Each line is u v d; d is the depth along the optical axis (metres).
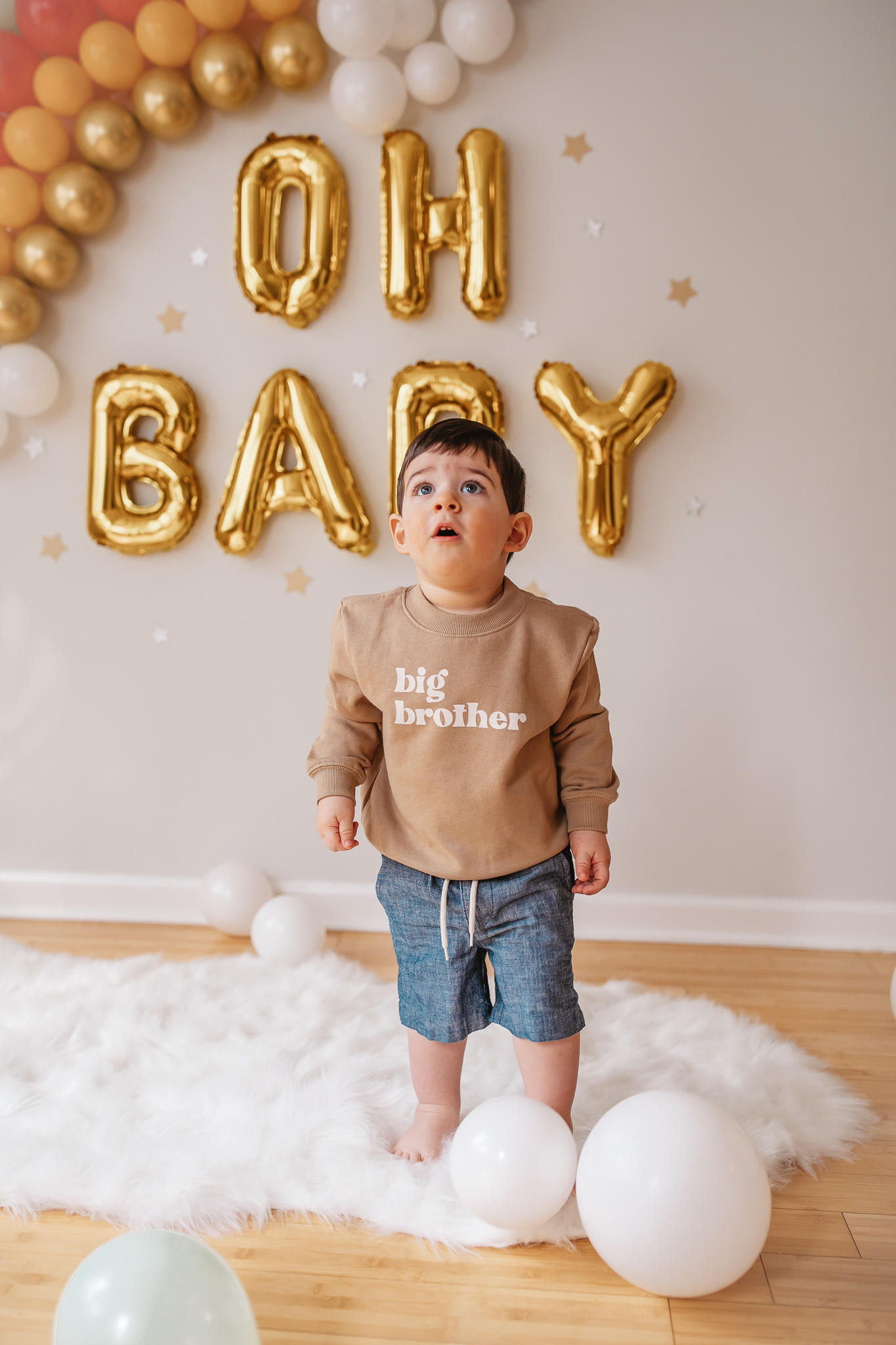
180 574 2.23
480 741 1.24
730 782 2.16
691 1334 0.98
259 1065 1.46
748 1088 1.40
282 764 2.24
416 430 2.08
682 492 2.12
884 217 2.07
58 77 2.08
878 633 2.12
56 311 2.21
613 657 2.15
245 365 2.19
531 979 1.25
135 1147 1.25
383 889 1.34
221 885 2.11
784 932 2.16
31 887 2.29
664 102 2.09
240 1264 1.08
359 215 2.15
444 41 2.12
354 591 2.20
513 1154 1.06
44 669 2.28
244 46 2.07
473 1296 1.03
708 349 2.11
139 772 2.27
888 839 2.14
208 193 2.18
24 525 2.25
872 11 2.04
